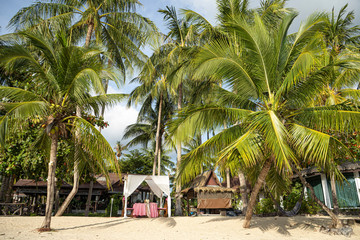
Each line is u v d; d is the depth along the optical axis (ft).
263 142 23.79
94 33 54.34
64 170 46.68
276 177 34.58
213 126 27.89
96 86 26.71
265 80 26.37
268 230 27.99
